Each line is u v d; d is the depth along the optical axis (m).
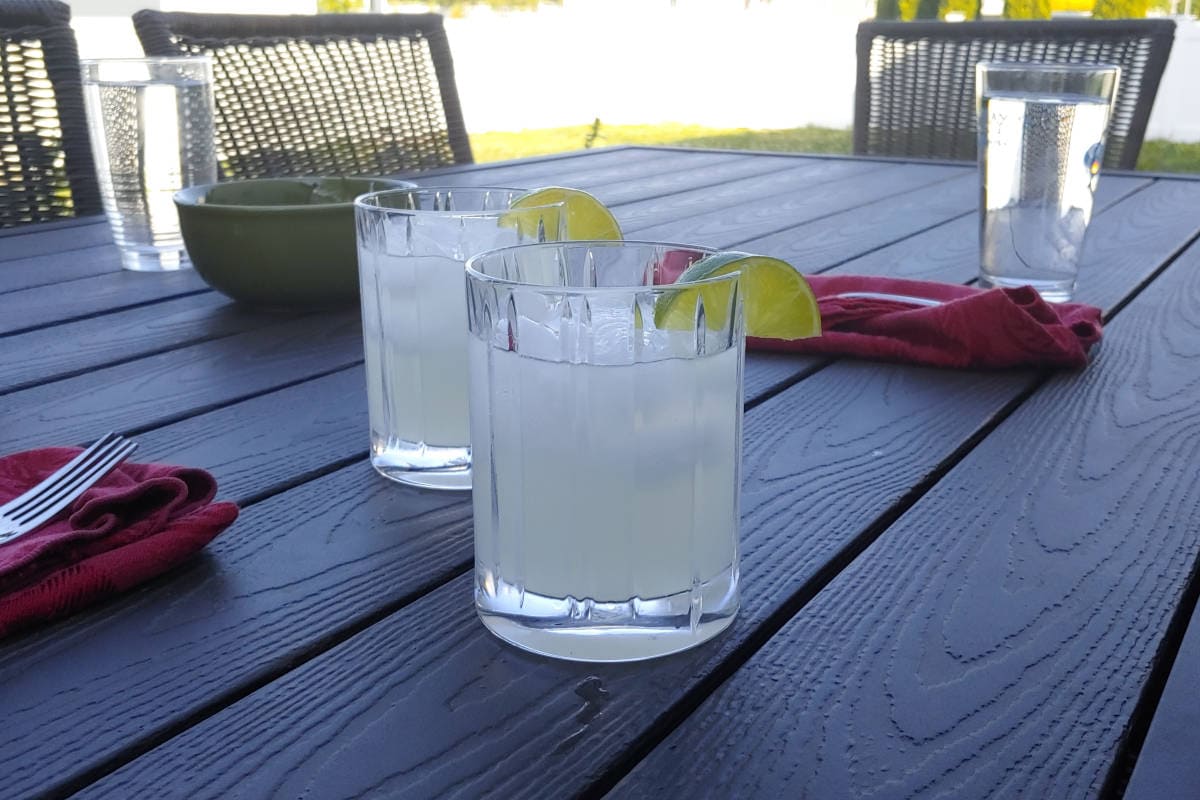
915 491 0.59
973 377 0.75
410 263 0.57
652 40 5.36
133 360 0.77
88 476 0.54
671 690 0.43
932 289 0.86
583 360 0.43
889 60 1.85
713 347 0.44
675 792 0.37
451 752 0.40
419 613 0.49
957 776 0.38
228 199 0.90
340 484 0.60
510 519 0.45
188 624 0.48
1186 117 4.29
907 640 0.46
